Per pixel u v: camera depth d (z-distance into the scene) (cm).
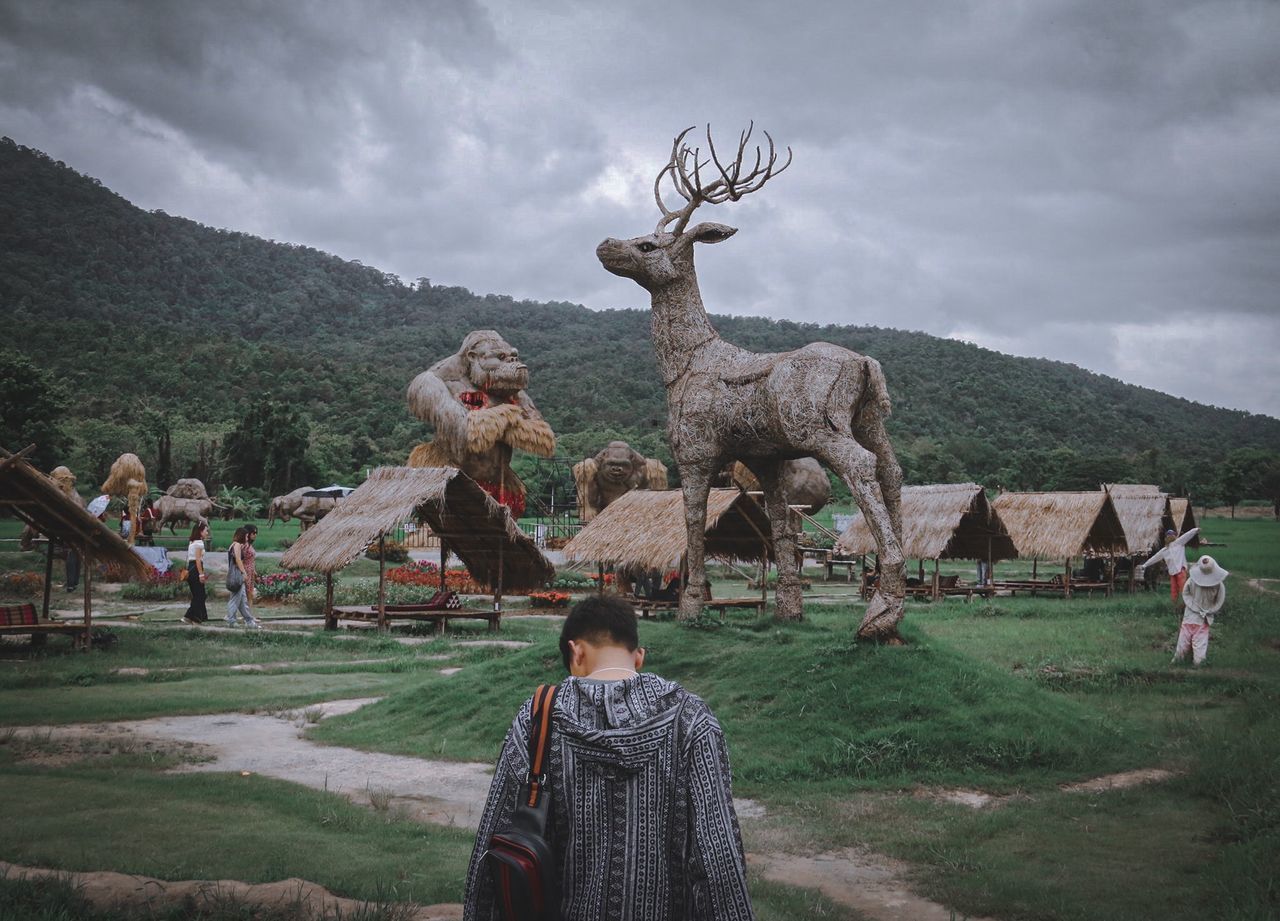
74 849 572
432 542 4084
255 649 1628
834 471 994
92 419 7762
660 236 1156
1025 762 816
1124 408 14238
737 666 998
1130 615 1809
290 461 7062
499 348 3522
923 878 577
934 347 14562
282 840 606
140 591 2433
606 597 295
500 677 1067
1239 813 675
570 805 253
